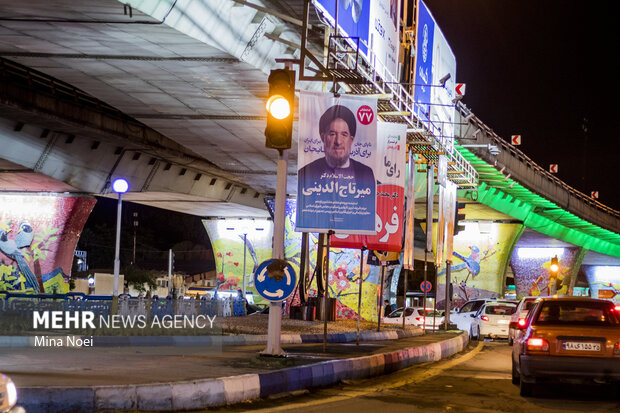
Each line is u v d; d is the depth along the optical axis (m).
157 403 9.91
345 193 16.16
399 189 23.72
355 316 50.38
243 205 60.38
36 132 38.47
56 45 23.42
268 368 13.39
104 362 13.68
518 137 56.66
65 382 10.35
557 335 13.27
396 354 18.17
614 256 111.88
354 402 11.95
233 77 26.77
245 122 33.56
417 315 44.47
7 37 22.81
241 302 48.09
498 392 14.10
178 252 103.19
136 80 27.41
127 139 41.94
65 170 42.81
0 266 46.44
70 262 47.56
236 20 23.23
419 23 33.31
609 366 13.05
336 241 22.48
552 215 77.19
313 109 16.25
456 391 14.02
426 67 34.56
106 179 46.03
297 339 23.38
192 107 31.36
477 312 36.12
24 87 34.28
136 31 21.67
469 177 42.03
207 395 10.58
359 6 25.47
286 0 23.16
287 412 10.62
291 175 46.09
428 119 33.56
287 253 50.44
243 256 66.75
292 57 27.08
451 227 37.09
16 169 40.81
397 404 11.90
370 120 16.31
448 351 23.83
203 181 54.25
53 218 46.84
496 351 26.81
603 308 13.89
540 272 93.50
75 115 37.62
